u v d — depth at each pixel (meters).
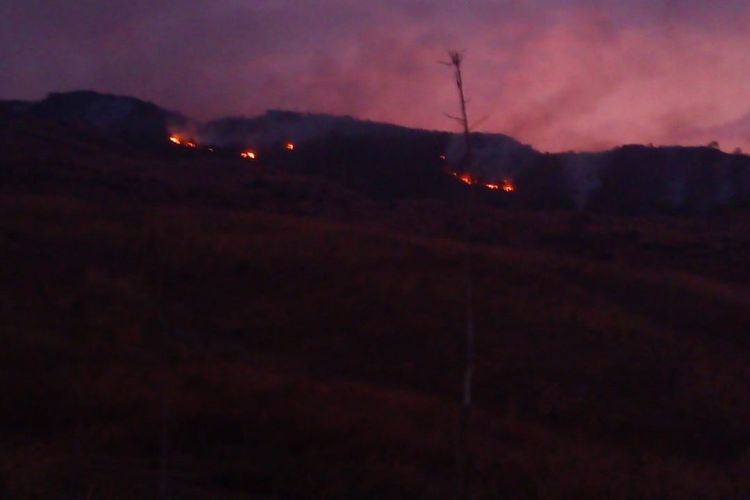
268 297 21.94
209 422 13.38
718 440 16.31
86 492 10.46
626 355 19.48
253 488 11.66
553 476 12.20
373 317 20.61
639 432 16.42
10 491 10.05
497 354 18.94
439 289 22.09
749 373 19.62
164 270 23.08
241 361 17.44
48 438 12.84
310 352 19.17
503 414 16.41
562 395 17.45
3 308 18.36
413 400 15.45
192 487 11.38
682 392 18.02
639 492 12.01
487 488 11.48
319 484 11.55
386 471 11.79
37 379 14.64
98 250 23.91
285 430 13.24
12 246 22.89
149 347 17.38
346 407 14.33
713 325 23.22
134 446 12.70
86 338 17.19
